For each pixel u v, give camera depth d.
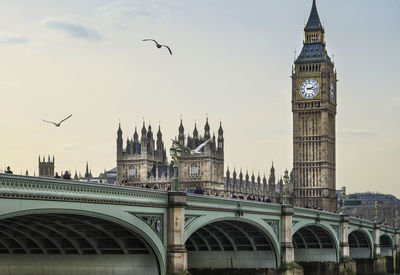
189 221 85.06
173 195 79.94
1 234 78.94
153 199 77.44
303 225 126.81
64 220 72.50
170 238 79.69
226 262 114.69
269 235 110.19
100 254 80.50
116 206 71.31
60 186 63.62
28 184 60.19
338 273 146.12
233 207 96.38
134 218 74.50
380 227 196.25
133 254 79.81
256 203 104.44
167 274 79.19
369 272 184.12
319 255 149.12
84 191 66.69
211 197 89.50
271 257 112.69
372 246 187.12
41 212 61.56
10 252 83.31
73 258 81.50
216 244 115.25
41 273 82.69
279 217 114.25
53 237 79.00
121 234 78.56
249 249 114.06
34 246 81.81
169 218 79.81
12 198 58.59
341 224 151.00
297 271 113.81
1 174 57.56
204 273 115.69
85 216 69.69
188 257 116.69
